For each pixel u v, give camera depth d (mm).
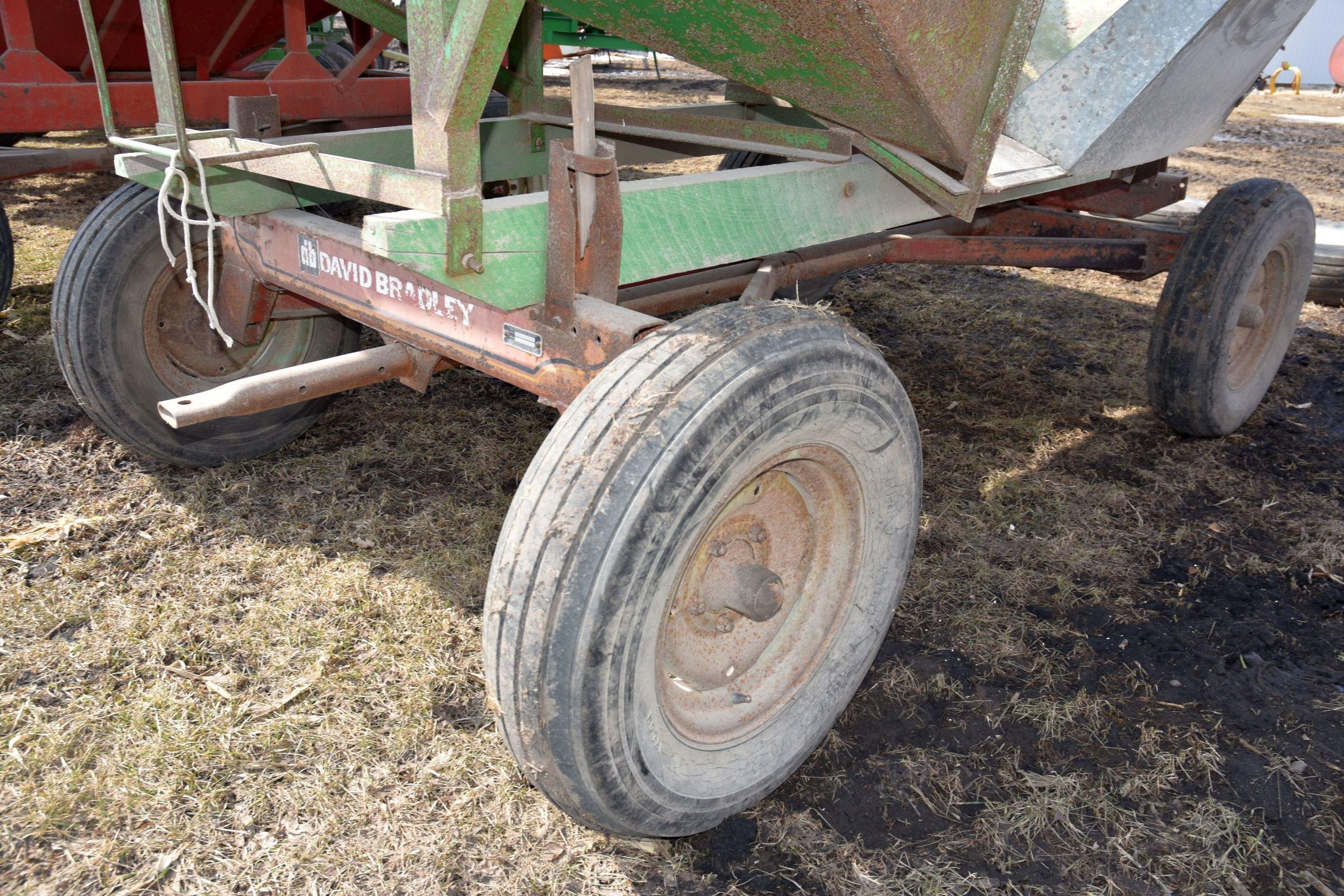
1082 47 2822
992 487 3740
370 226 1680
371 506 3369
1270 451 4188
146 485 3416
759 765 2100
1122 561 3299
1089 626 2955
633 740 1732
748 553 2139
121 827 2057
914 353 5172
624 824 1822
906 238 3514
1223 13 2705
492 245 1864
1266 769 2393
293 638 2662
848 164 2609
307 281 2613
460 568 3035
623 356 1771
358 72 4492
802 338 1832
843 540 2229
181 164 2365
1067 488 3760
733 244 2316
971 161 2453
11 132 4078
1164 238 3986
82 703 2373
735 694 2125
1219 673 2758
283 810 2117
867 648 2324
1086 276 6816
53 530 3082
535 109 3920
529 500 1671
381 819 2109
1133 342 5453
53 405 3980
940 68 2076
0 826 2037
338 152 3006
